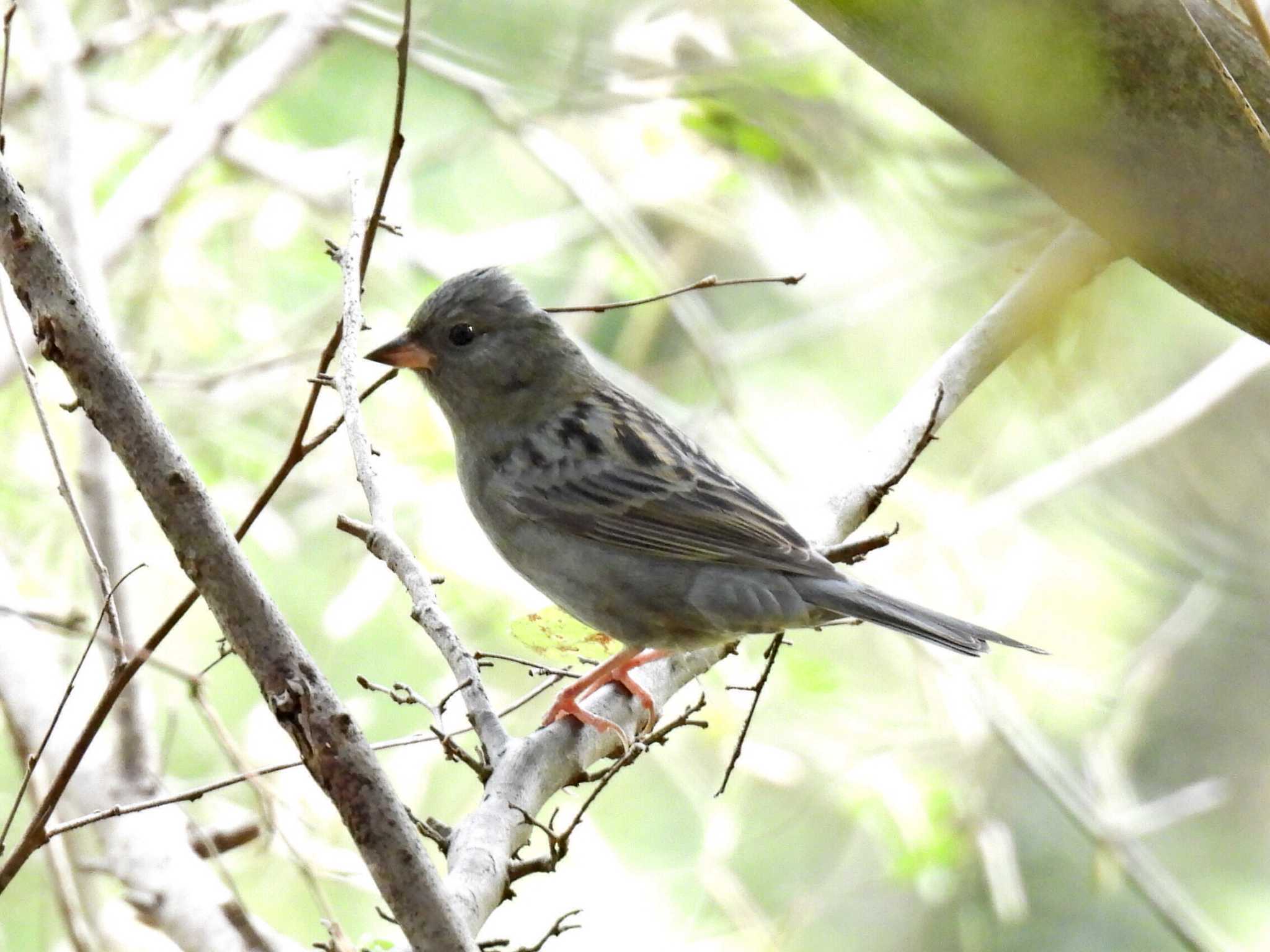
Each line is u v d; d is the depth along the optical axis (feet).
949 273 40.86
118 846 26.61
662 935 38.83
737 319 49.60
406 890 14.88
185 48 46.70
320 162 44.62
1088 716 45.88
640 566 30.09
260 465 41.32
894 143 41.45
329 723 14.93
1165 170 16.79
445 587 38.68
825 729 40.70
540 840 40.01
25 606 28.53
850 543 27.43
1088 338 32.35
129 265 45.09
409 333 32.83
